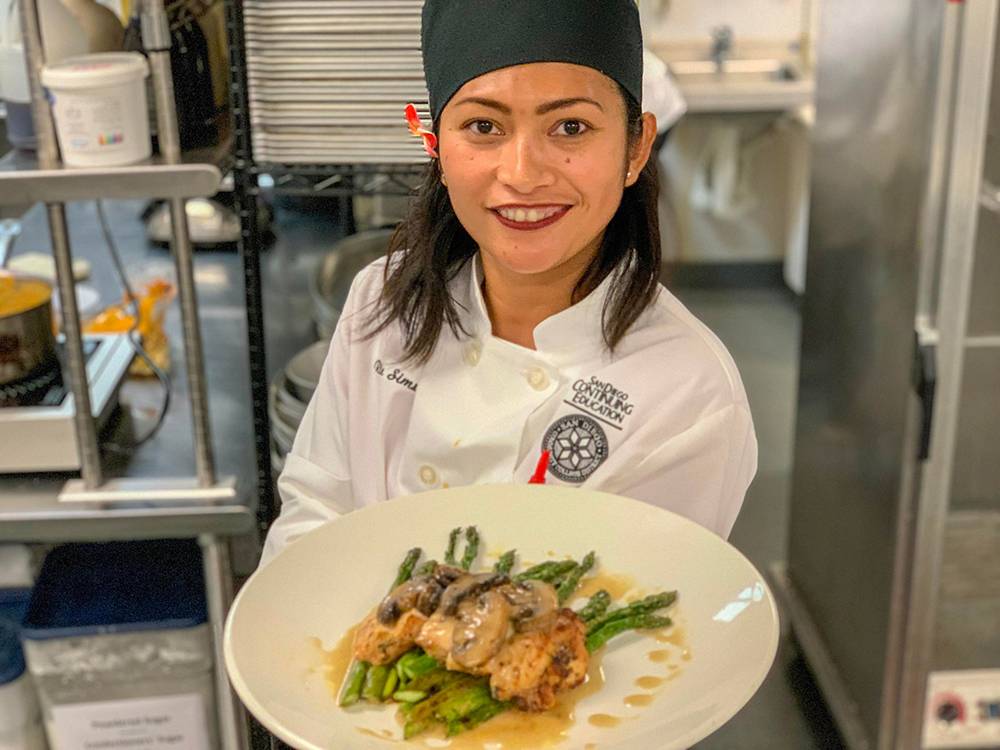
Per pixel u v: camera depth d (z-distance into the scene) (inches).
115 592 81.4
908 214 86.2
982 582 99.8
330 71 69.6
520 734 38.3
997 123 85.0
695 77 204.1
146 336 93.2
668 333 49.4
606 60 40.9
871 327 95.1
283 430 77.7
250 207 73.4
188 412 87.8
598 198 42.1
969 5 77.4
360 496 54.2
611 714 38.3
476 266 51.4
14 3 67.8
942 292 84.0
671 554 43.4
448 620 40.0
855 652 104.9
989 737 101.4
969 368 98.1
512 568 44.4
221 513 74.6
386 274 53.6
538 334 49.8
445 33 41.8
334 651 41.1
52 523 73.8
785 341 191.9
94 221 121.0
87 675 78.5
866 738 103.2
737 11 204.8
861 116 94.7
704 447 48.0
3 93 68.9
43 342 78.8
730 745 109.1
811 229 109.0
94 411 79.1
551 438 50.0
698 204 208.1
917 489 90.5
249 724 80.0
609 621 41.3
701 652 39.4
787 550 124.8
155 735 81.1
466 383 51.6
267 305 101.3
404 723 39.0
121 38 71.2
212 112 71.2
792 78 201.8
